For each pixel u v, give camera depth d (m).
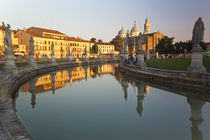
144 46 114.12
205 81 13.76
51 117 9.29
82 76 28.91
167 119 8.73
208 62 27.97
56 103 12.15
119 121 8.61
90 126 8.00
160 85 18.78
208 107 10.48
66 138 6.84
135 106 11.12
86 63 66.12
